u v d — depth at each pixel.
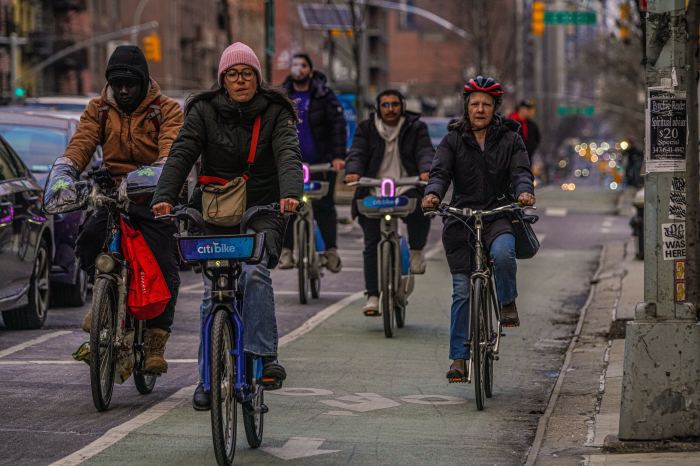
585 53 184.38
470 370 20.70
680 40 17.27
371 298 28.98
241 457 16.89
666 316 17.27
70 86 173.75
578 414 19.97
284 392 21.55
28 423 18.64
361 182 28.23
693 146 17.72
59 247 32.00
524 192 20.30
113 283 19.53
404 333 28.58
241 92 17.31
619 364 24.45
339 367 24.05
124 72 20.14
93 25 186.75
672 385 17.20
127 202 19.41
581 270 44.00
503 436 18.61
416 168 28.80
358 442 17.92
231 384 16.12
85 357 19.59
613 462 16.28
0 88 144.88
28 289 28.02
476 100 20.86
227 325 16.03
